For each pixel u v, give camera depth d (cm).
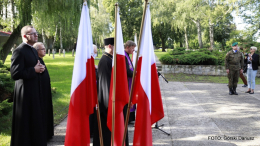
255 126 433
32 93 286
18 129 280
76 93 239
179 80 1085
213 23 2402
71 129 239
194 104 607
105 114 289
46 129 319
